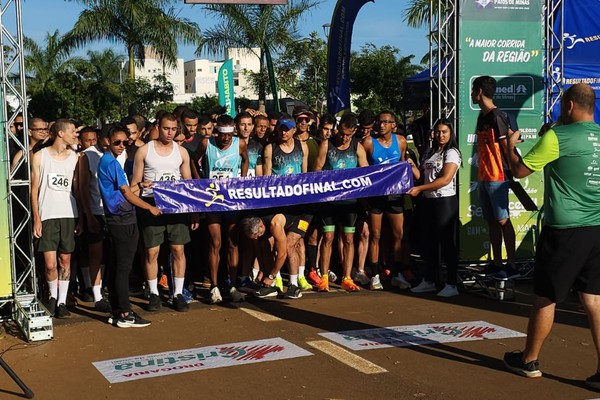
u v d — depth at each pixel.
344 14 11.75
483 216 7.92
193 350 5.88
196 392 4.88
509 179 7.60
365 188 7.84
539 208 8.60
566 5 11.04
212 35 21.45
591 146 4.85
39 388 5.05
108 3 25.41
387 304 7.54
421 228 8.25
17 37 6.75
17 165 7.02
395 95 28.11
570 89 5.05
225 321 6.84
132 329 6.62
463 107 8.22
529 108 8.39
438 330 6.44
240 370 5.33
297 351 5.78
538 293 5.02
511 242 7.84
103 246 8.28
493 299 7.76
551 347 5.95
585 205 4.86
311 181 7.68
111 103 23.58
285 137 7.69
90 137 7.63
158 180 7.16
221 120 7.39
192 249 8.64
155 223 7.23
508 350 5.81
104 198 6.58
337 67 11.98
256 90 23.08
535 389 4.91
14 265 6.89
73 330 6.66
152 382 5.11
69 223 7.14
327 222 8.09
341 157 7.93
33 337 6.25
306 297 7.92
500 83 8.29
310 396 4.78
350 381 5.06
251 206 7.47
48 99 21.58
